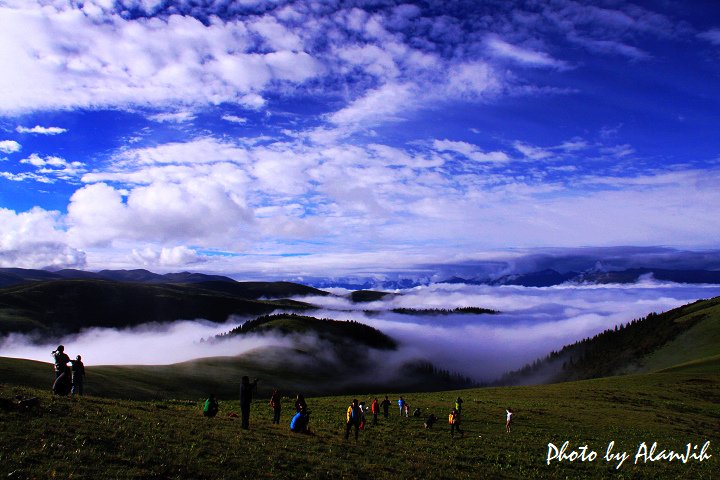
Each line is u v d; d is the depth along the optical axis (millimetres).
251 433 26234
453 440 37188
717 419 60656
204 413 30797
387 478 21484
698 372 111312
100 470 16438
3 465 15430
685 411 65938
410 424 45188
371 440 32375
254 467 19734
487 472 26594
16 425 19469
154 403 34188
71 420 21766
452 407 59188
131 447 19422
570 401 70312
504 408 58844
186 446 20875
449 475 24125
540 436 41312
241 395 27656
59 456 17141
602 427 48438
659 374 109000
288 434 28031
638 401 72375
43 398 25484
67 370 29797
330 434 31922
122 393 97125
